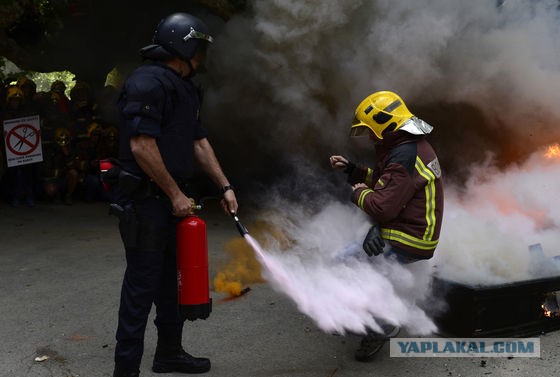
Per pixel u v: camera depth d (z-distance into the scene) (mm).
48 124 8195
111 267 5234
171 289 3129
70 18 10656
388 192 3037
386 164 3123
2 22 7902
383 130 3113
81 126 8383
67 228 6785
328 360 3367
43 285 4738
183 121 2898
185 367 3203
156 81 2762
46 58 10734
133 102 2721
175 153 2885
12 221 7082
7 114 7641
